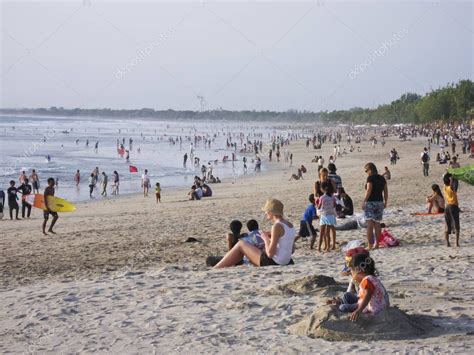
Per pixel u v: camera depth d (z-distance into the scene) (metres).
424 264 11.45
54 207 20.75
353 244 13.73
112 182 51.12
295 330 6.90
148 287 10.23
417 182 36.88
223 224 22.03
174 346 6.64
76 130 182.88
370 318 6.71
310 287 9.02
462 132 105.81
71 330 7.61
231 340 6.74
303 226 15.12
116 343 6.90
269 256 11.77
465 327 6.80
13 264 14.70
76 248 17.19
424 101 158.50
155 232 20.38
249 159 82.75
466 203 23.97
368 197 13.75
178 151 100.31
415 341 6.32
